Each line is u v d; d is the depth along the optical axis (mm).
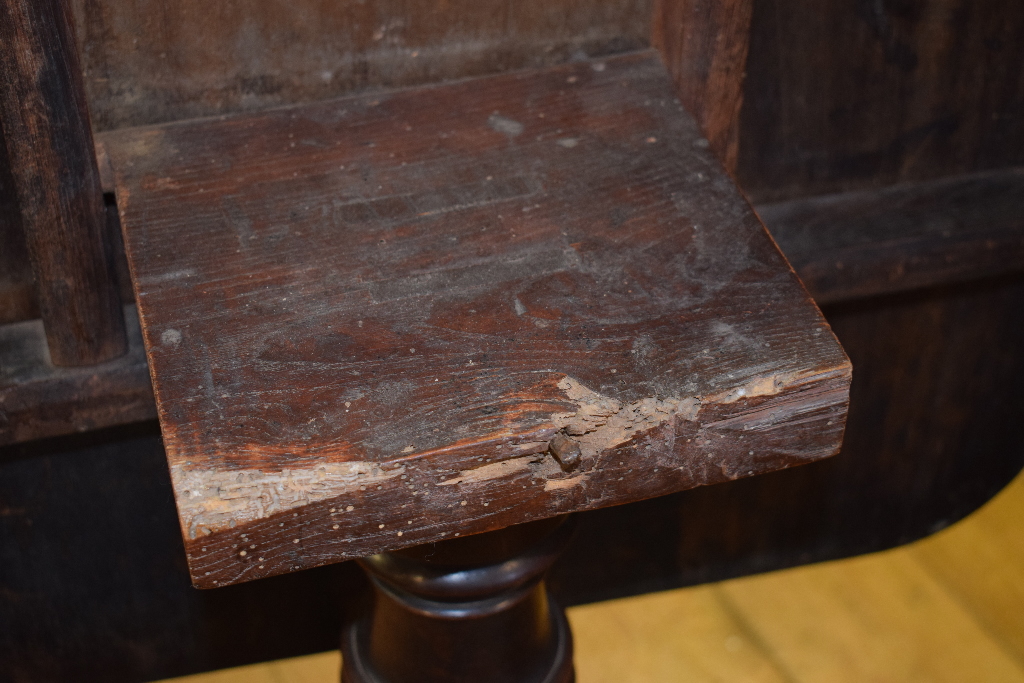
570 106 666
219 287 594
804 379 571
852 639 913
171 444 551
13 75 617
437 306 588
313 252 605
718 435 575
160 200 625
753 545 925
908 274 774
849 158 770
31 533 770
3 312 705
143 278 596
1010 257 784
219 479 544
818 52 728
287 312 586
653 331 581
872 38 730
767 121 744
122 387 707
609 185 630
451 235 611
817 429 585
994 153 789
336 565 831
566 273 598
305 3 661
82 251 665
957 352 848
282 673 891
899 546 971
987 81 758
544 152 644
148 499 778
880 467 896
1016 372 869
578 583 903
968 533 994
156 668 860
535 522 662
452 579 669
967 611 933
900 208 779
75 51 627
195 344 577
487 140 650
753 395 568
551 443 562
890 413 868
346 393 564
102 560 795
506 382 567
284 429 556
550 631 758
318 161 641
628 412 563
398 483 553
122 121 667
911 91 753
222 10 653
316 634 873
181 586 822
